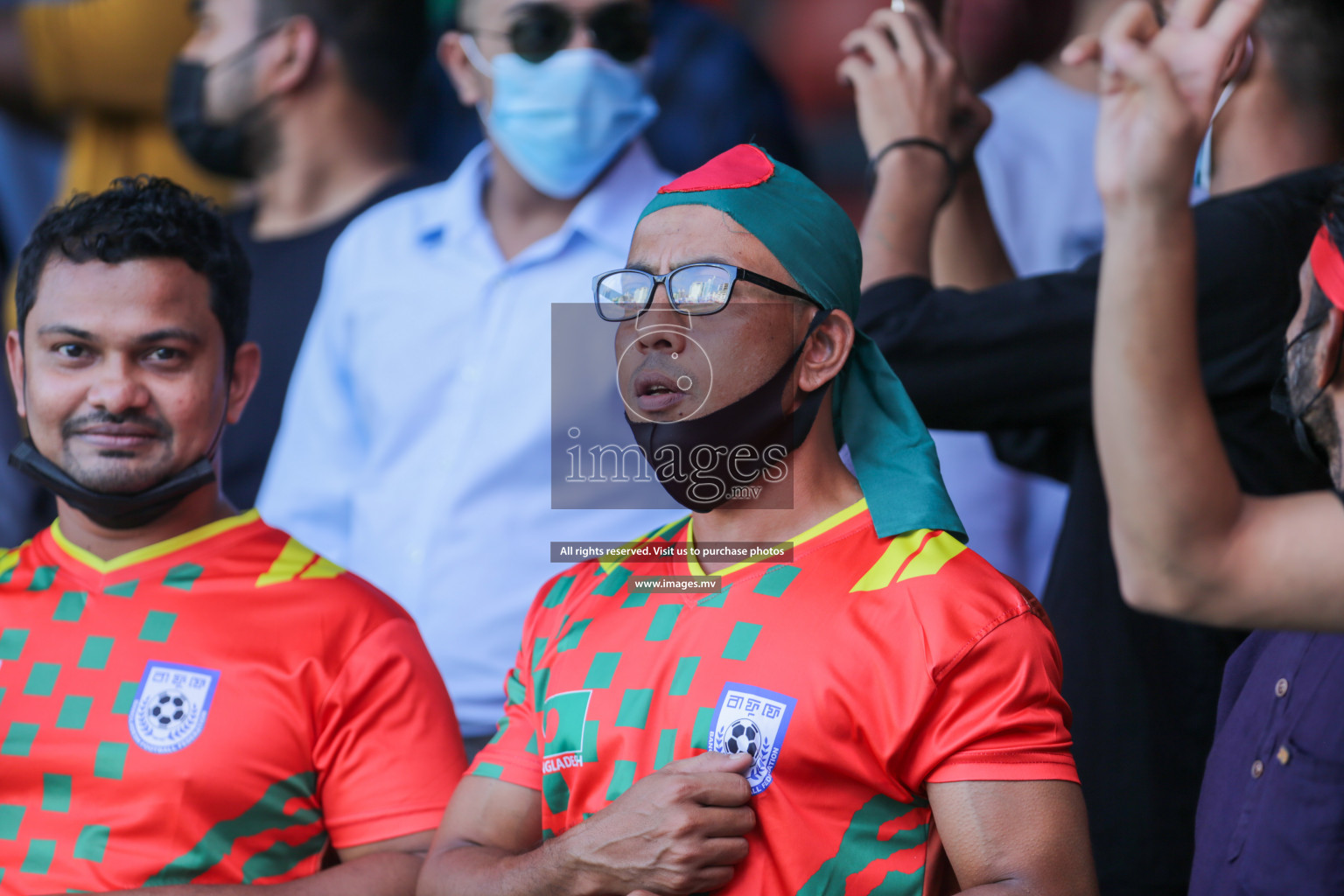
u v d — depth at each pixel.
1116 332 5.09
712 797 5.65
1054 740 5.65
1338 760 5.92
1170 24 5.02
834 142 16.30
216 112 13.45
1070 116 12.77
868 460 6.32
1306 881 5.92
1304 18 8.20
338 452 12.27
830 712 5.70
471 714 10.95
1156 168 4.90
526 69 11.41
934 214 8.83
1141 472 5.09
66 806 7.04
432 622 11.20
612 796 6.08
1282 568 5.07
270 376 13.00
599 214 11.68
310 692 7.18
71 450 7.16
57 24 14.58
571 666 6.39
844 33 16.23
